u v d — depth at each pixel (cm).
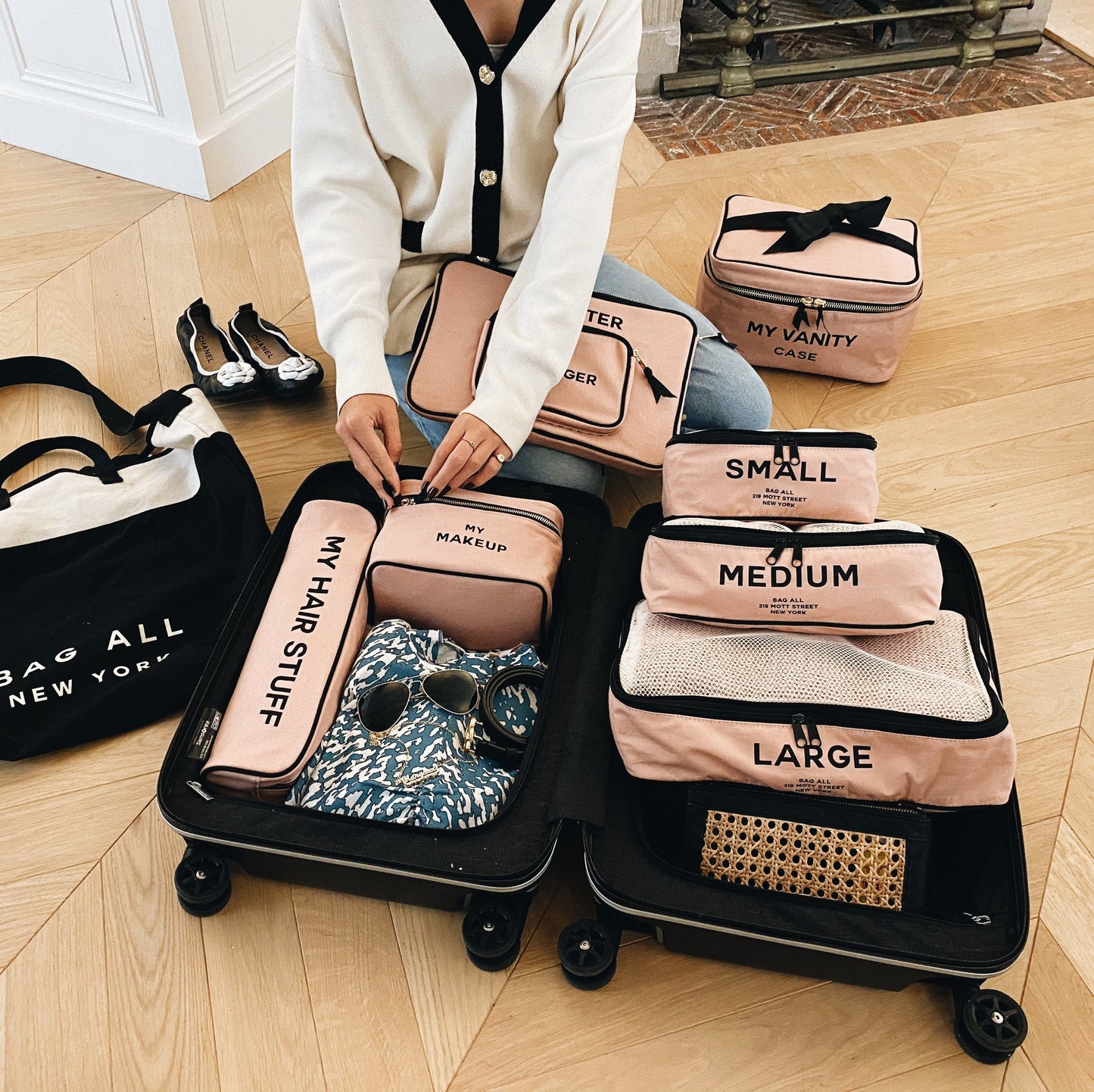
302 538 140
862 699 112
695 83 282
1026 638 153
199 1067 112
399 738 120
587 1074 112
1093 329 206
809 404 191
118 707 139
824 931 106
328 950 122
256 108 244
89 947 121
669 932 114
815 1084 111
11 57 239
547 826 113
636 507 172
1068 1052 113
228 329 204
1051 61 296
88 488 162
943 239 228
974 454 181
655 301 169
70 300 213
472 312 149
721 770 112
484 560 131
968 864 117
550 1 130
